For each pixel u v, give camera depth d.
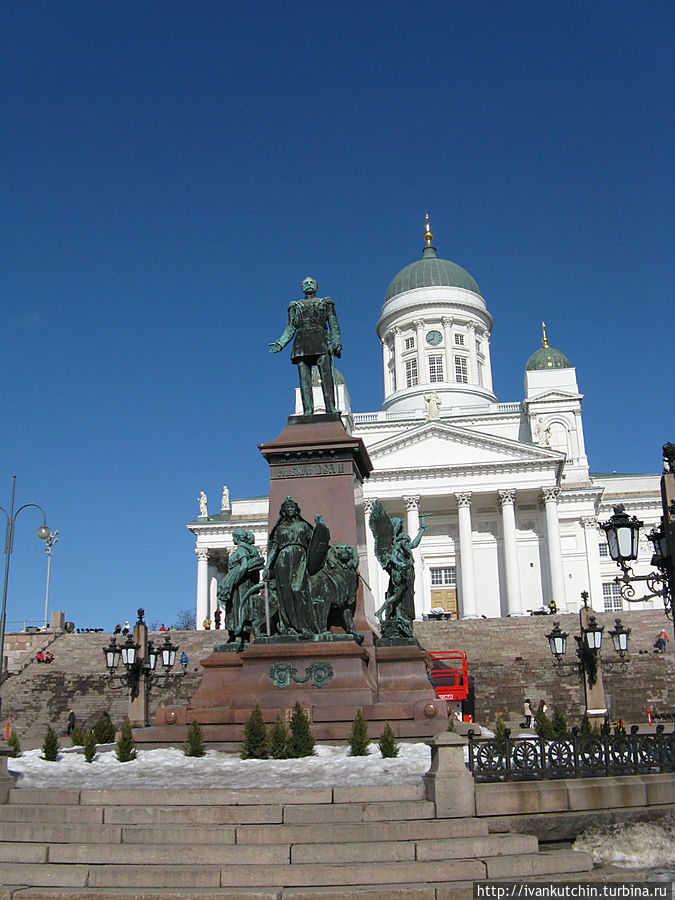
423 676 18.09
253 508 100.25
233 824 12.11
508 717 43.28
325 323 21.08
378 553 20.50
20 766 15.16
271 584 18.30
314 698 17.02
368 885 10.77
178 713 17.33
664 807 12.88
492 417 98.19
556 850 11.99
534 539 85.38
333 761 14.38
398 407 104.94
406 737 16.55
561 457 80.81
